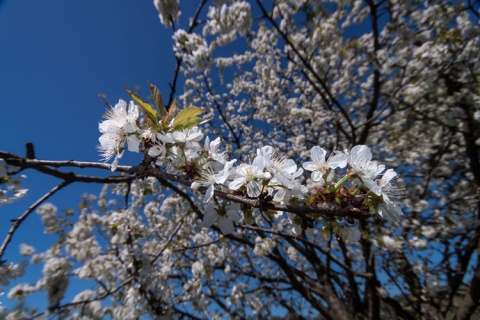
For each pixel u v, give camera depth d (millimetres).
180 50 4246
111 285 4316
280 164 1308
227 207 1554
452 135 6195
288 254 7031
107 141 1351
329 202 1203
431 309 6082
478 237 5285
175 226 5207
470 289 5391
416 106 6629
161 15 3889
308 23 5176
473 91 6023
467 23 5973
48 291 3355
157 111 1324
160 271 4316
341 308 5500
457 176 7078
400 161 7109
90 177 2545
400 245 4531
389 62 5359
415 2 5449
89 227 4336
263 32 6418
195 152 1366
